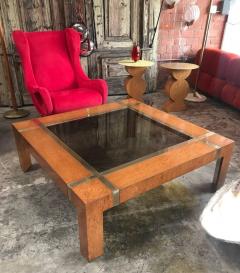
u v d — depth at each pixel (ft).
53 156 4.72
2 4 9.42
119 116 6.68
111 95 12.35
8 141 8.13
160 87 13.56
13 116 9.82
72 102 7.57
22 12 9.78
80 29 10.61
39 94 7.48
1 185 6.06
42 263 4.22
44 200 5.59
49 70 8.50
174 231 4.85
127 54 11.68
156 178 4.28
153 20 11.41
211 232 4.09
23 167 6.45
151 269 4.15
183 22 12.47
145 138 5.52
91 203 3.64
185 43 13.03
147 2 10.98
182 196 5.75
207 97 12.30
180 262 4.27
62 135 5.64
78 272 4.09
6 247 4.49
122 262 4.25
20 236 4.70
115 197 3.88
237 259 4.34
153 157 4.73
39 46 8.46
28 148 5.53
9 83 9.68
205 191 5.91
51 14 10.16
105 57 11.47
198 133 5.64
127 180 4.07
